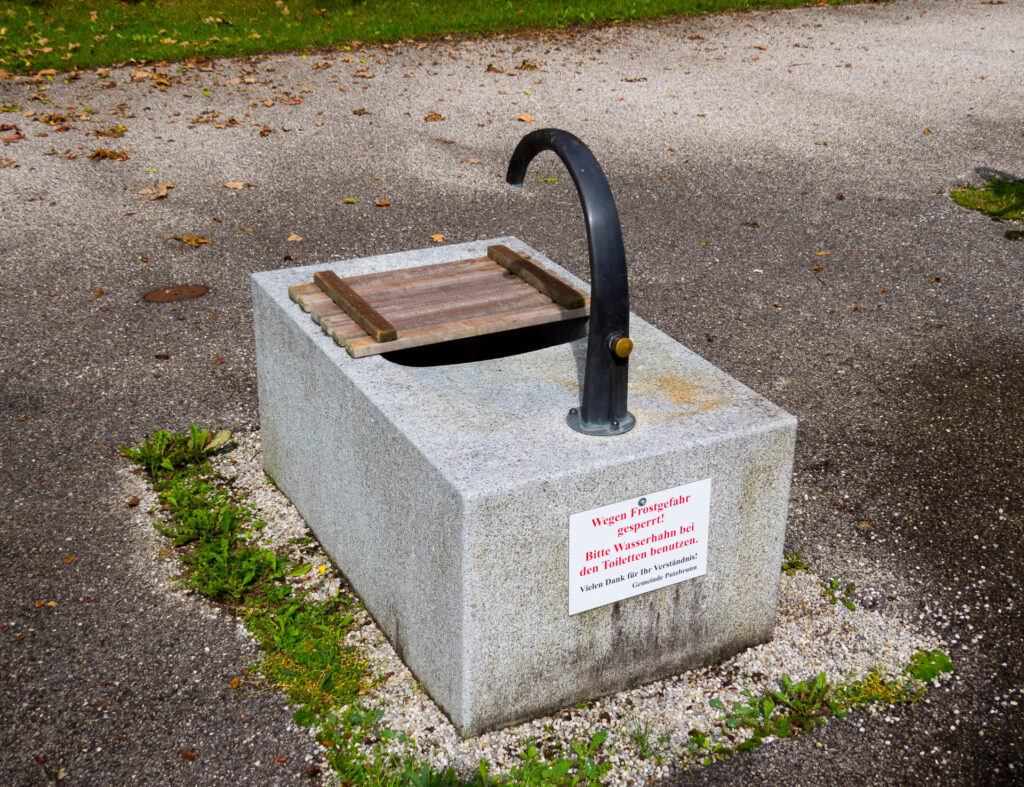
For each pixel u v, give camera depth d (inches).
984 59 473.1
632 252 267.3
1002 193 311.7
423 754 114.0
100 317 224.2
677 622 122.8
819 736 118.3
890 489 167.6
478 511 101.7
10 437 178.1
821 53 478.0
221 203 291.4
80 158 320.8
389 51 457.7
